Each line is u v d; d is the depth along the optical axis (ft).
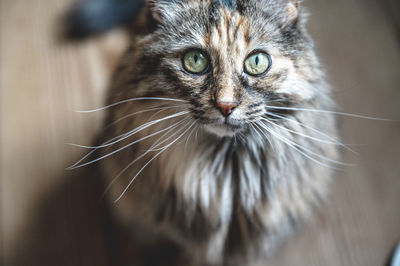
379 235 1.67
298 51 1.32
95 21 2.02
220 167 1.41
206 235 1.49
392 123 1.82
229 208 1.44
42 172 1.80
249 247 1.53
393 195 1.73
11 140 1.85
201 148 1.40
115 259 1.68
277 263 1.65
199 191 1.42
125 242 1.71
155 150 1.35
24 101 1.93
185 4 1.31
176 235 1.53
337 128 1.54
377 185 1.74
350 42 1.97
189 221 1.46
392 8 2.04
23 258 1.68
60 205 1.76
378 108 1.84
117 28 2.06
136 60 1.34
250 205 1.43
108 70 1.98
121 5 2.03
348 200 1.73
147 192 1.44
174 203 1.45
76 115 1.89
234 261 1.60
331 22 2.02
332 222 1.70
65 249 1.69
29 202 1.76
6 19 2.09
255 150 1.39
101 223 1.73
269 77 1.29
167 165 1.41
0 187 1.78
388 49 1.96
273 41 1.29
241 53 1.26
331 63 1.93
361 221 1.70
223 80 1.25
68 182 1.79
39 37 2.05
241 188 1.42
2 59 2.01
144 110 1.33
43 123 1.88
